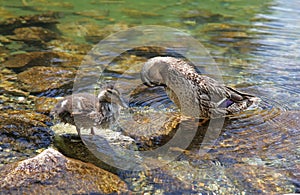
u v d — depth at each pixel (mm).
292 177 2588
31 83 3105
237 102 2941
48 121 2834
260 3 4875
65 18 4141
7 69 3229
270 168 2625
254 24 3973
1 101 2943
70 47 3539
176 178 2580
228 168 2627
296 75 3244
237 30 3850
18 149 2678
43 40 3635
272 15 4297
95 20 4105
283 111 2943
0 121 2797
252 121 2877
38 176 2531
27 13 4262
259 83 3166
